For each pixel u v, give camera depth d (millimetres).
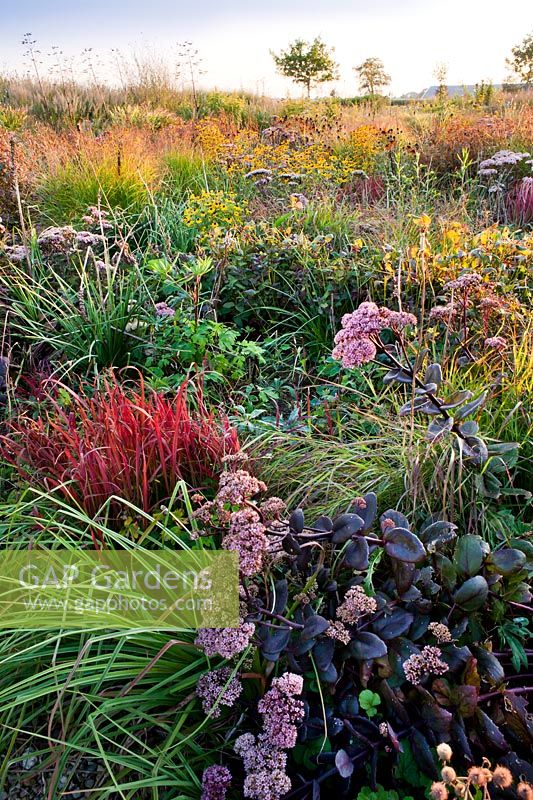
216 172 7582
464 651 1771
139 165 6609
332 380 3738
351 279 4254
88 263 4309
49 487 2576
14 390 3295
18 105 13156
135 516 2418
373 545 2002
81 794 1811
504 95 15133
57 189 6055
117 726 1808
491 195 6590
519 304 3508
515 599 1909
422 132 9953
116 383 3008
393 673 1778
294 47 27844
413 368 2418
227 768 1702
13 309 3891
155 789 1700
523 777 1576
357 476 2602
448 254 4113
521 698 1717
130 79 15086
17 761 1865
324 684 1850
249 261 4480
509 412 2754
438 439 2396
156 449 2568
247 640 1661
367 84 27703
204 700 1835
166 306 3865
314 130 9469
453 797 1619
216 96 15445
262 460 2695
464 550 1936
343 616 1793
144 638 1895
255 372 3930
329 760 1716
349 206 5977
